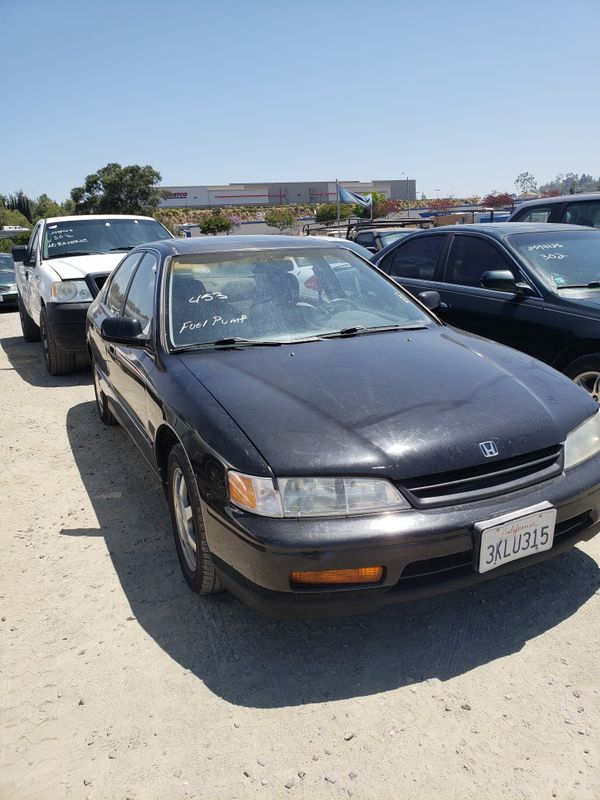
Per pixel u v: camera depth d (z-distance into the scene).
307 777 2.04
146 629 2.79
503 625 2.71
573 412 2.78
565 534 2.68
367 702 2.34
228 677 2.49
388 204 64.12
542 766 2.05
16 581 3.19
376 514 2.32
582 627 2.68
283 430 2.50
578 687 2.36
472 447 2.46
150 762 2.12
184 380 3.02
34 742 2.21
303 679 2.46
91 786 2.04
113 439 5.23
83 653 2.65
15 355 9.16
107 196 67.38
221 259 3.85
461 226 5.76
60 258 7.80
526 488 2.51
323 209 67.50
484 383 2.87
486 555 2.38
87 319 5.52
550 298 4.72
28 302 8.91
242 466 2.41
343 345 3.31
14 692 2.44
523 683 2.39
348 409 2.61
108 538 3.61
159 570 3.25
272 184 115.31
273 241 4.15
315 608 2.35
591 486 2.62
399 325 3.68
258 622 2.82
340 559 2.27
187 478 2.77
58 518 3.88
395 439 2.45
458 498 2.39
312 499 2.33
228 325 3.45
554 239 5.29
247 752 2.14
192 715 2.31
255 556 2.34
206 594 2.97
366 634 2.71
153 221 8.87
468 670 2.47
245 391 2.80
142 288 4.08
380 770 2.05
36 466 4.72
